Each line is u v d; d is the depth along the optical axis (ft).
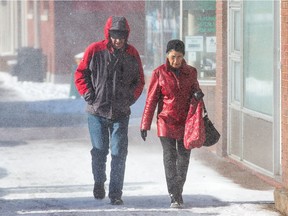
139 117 161.17
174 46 80.94
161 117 82.33
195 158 115.24
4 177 101.55
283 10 92.27
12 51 302.45
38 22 272.51
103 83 83.82
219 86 116.26
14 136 139.13
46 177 101.50
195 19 135.44
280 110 98.48
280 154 98.78
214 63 134.31
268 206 83.35
